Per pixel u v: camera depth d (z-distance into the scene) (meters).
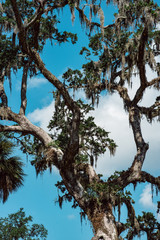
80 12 14.84
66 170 13.96
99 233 12.62
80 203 13.58
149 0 13.78
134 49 14.32
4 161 13.94
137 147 14.64
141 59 13.76
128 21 14.30
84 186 14.48
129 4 14.08
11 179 14.23
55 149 14.40
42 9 13.84
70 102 14.00
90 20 14.25
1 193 14.18
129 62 14.59
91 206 13.35
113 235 12.59
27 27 13.82
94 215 13.14
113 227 12.81
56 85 14.22
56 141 14.57
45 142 14.76
